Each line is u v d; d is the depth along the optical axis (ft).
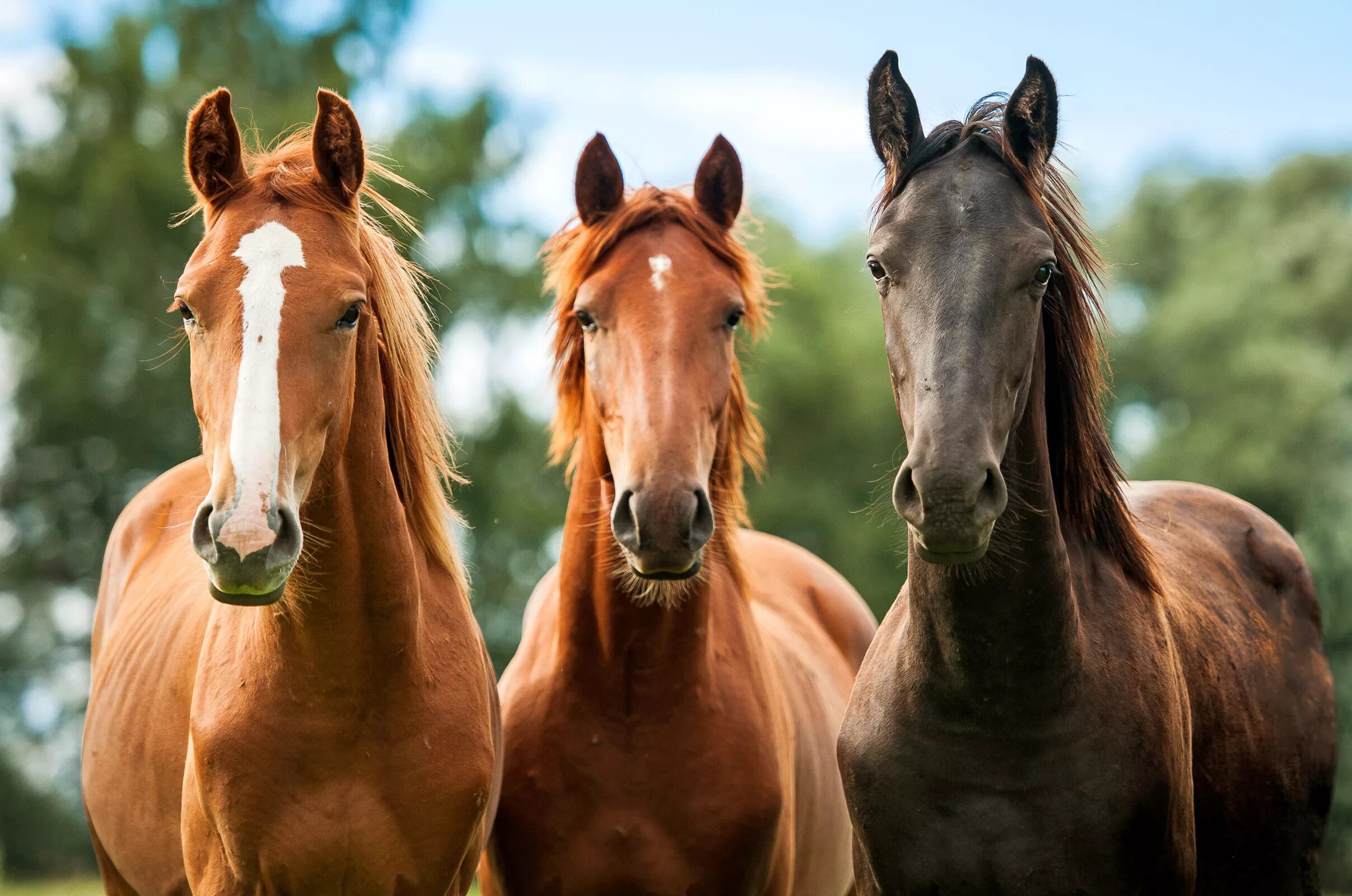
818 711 26.73
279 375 15.99
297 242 16.98
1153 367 156.97
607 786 21.89
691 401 20.11
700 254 21.61
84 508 108.99
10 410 107.86
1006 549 17.85
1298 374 130.21
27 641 108.27
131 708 22.12
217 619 19.77
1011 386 17.02
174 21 110.93
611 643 21.88
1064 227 19.38
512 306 108.17
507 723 23.17
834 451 130.72
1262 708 23.31
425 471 20.52
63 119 107.55
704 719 22.09
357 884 18.48
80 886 89.71
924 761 18.63
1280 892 23.85
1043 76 18.01
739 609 23.94
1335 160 183.11
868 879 19.83
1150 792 18.28
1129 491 27.22
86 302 102.58
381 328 19.62
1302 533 78.38
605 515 21.90
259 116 100.89
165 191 101.76
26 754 108.99
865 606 34.50
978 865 18.30
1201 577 23.95
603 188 22.84
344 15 113.50
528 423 107.04
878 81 19.04
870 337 134.82
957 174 17.72
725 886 21.98
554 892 22.03
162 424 103.91
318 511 17.74
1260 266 160.04
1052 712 18.13
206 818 18.62
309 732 18.21
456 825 19.04
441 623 20.11
